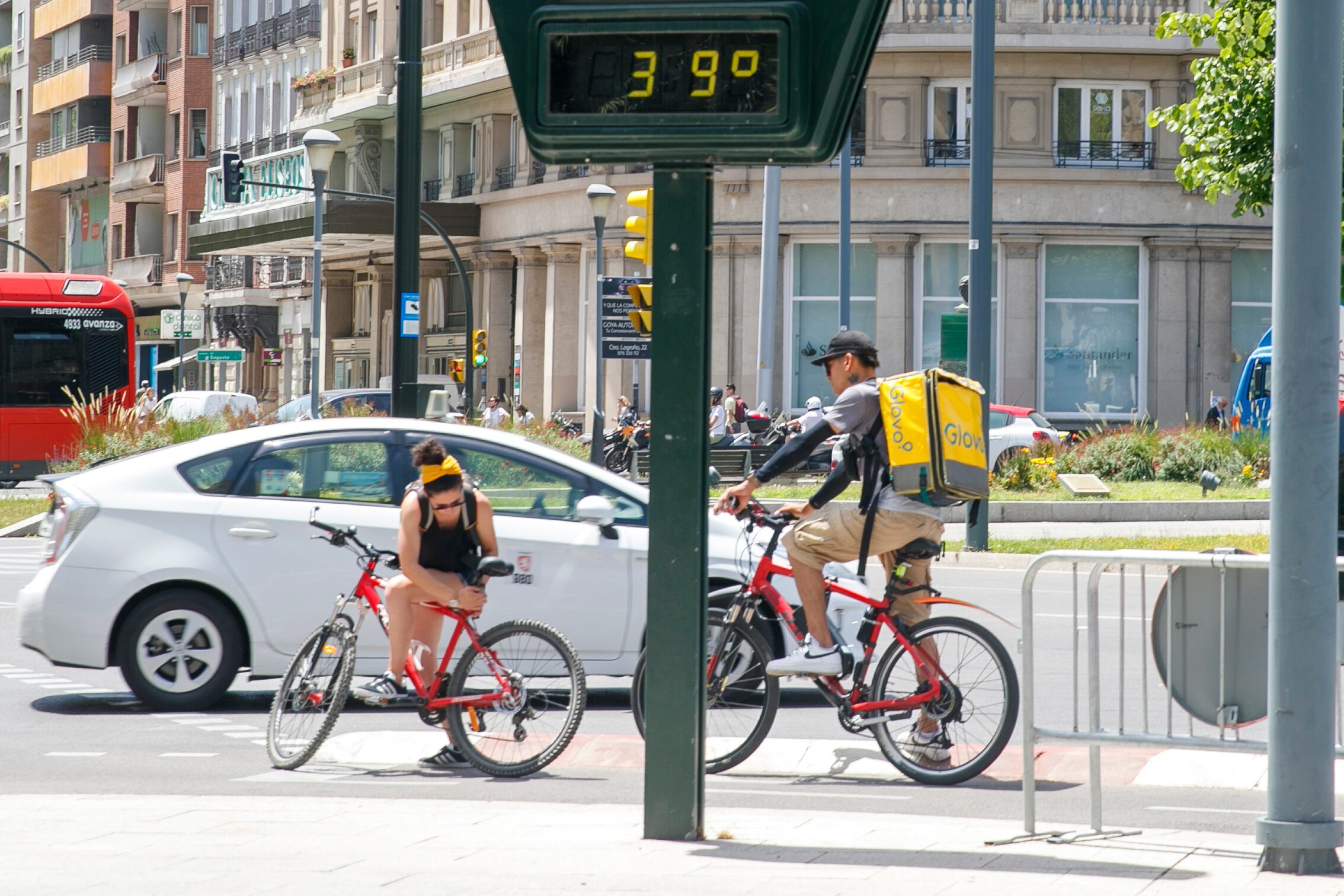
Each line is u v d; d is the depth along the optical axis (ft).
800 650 87.35
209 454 112.37
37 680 128.06
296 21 648.38
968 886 59.52
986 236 234.38
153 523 110.42
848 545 86.07
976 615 161.89
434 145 572.92
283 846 68.03
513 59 65.51
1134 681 71.92
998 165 452.35
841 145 67.00
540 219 510.17
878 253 455.63
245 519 110.83
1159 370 457.27
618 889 59.06
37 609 110.32
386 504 112.37
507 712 92.63
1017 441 352.69
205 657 111.55
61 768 94.73
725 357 464.24
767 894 58.23
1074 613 71.87
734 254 463.83
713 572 111.34
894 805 84.07
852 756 94.63
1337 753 67.10
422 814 76.64
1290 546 62.59
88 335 355.36
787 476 334.85
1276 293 62.80
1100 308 458.91
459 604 92.58
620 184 483.51
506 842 68.59
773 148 64.59
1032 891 58.59
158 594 110.73
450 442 113.19
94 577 109.91
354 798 83.71
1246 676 68.74
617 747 97.86
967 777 86.43
